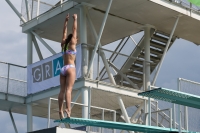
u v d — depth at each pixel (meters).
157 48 78.38
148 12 69.19
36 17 73.31
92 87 63.72
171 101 41.19
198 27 73.94
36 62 70.81
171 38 77.19
